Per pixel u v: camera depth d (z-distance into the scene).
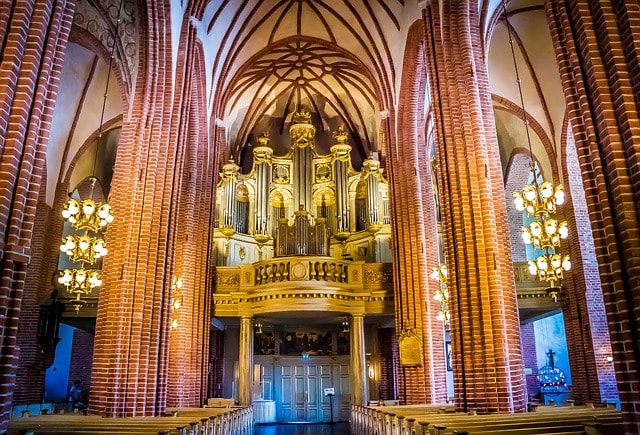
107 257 13.44
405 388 18.19
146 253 12.74
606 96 6.28
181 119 14.89
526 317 24.91
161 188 13.52
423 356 18.12
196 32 16.45
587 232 19.44
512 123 23.55
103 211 13.20
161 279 12.84
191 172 20.08
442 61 13.59
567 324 20.16
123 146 13.92
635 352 5.61
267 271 21.14
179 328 18.50
